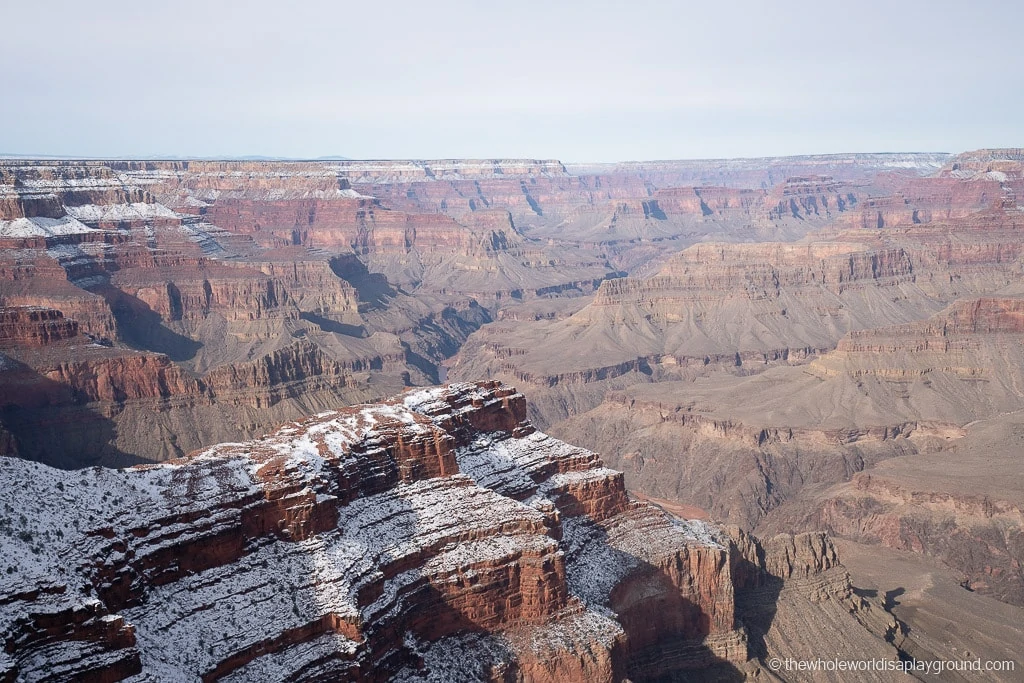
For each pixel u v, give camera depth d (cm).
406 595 9662
